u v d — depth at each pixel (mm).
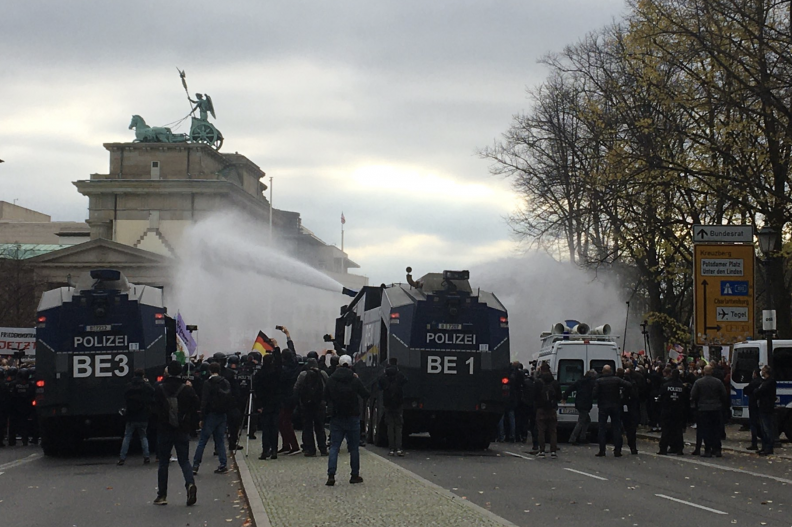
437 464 18844
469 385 22062
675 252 34094
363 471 16266
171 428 13383
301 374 19672
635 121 31906
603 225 37656
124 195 95125
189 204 94375
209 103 102625
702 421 21375
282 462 18344
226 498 14078
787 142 26328
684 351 37500
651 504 13211
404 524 10680
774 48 24281
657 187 29656
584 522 11469
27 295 74625
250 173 104812
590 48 41188
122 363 21188
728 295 26562
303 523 10805
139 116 98875
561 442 26672
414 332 22078
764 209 27328
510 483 15609
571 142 41844
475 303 22344
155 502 13422
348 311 31016
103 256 88812
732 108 26672
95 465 19734
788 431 24984
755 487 15492
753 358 26703
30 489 15492
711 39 25453
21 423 25984
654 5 28125
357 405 14648
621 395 21547
